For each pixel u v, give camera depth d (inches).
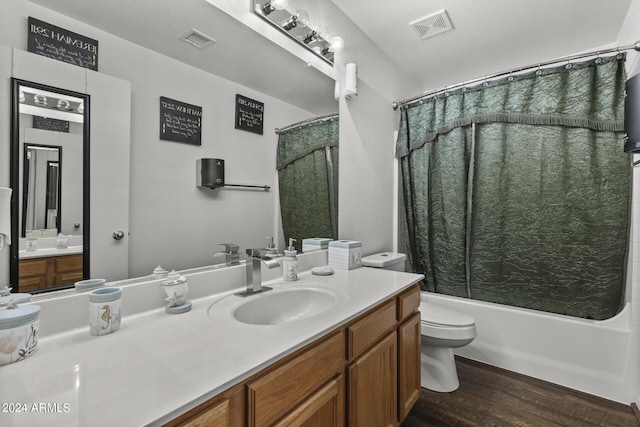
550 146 77.9
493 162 84.8
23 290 32.7
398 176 104.6
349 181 83.2
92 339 32.3
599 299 73.7
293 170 67.5
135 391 22.8
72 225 36.4
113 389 23.1
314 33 67.0
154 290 41.4
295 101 67.0
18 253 32.3
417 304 62.7
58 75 34.9
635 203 67.8
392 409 52.5
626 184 70.0
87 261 37.7
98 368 26.2
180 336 33.1
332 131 77.2
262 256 52.8
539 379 78.0
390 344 51.8
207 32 49.6
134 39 41.3
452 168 90.6
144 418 19.9
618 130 70.5
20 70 32.2
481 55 95.6
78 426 19.0
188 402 21.8
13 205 31.8
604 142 72.0
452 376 74.1
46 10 33.9
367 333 45.1
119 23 39.8
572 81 75.2
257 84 58.7
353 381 41.5
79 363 27.1
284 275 59.3
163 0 44.1
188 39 47.3
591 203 73.7
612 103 71.0
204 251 50.7
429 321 71.4
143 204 43.0
